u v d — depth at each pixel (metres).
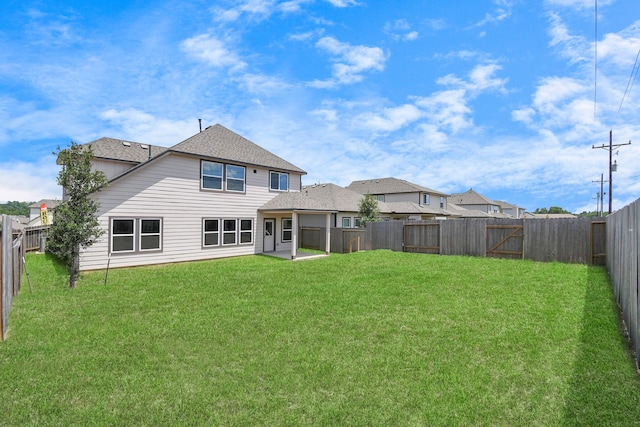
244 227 17.72
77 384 3.93
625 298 5.60
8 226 6.33
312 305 7.11
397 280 9.58
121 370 4.28
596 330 5.32
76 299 7.92
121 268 13.13
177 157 15.02
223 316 6.45
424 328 5.59
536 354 4.50
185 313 6.70
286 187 19.94
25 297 8.15
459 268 11.54
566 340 4.95
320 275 10.72
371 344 5.01
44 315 6.64
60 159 9.52
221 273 11.39
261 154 19.31
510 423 3.12
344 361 4.44
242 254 17.58
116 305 7.34
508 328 5.50
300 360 4.50
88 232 9.51
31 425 3.20
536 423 3.11
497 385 3.77
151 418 3.29
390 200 37.50
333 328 5.71
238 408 3.46
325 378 4.00
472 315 6.22
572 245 12.53
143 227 13.91
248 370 4.24
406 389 3.73
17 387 3.87
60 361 4.53
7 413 3.38
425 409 3.36
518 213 62.53
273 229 19.64
